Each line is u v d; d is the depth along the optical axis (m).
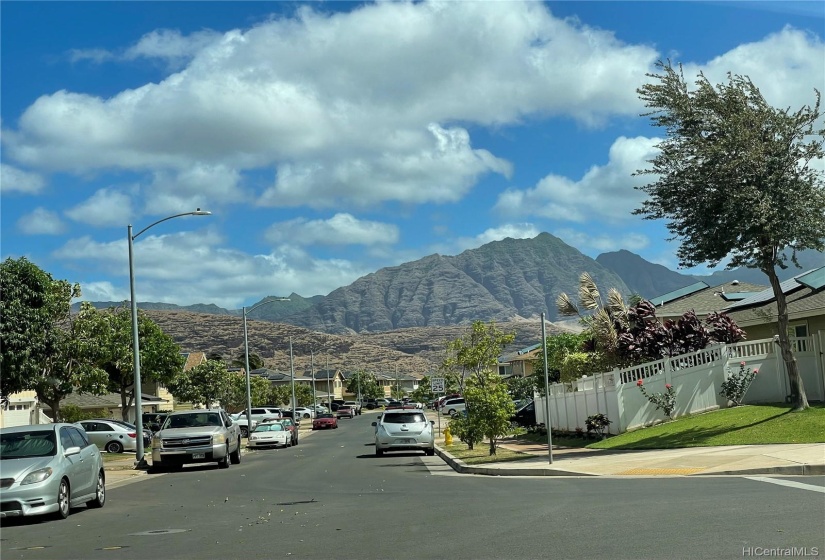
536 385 44.44
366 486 20.11
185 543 11.83
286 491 19.75
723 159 23.73
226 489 21.25
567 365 37.41
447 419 73.06
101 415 67.69
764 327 34.84
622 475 18.41
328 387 147.88
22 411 47.28
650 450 23.31
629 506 12.88
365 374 165.62
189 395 77.88
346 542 11.13
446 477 21.88
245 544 11.41
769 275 25.00
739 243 24.17
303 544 11.16
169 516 15.56
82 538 13.04
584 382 32.41
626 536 10.27
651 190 25.45
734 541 9.56
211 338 186.62
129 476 27.61
